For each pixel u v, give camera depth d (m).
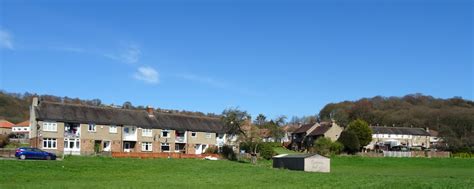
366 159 101.31
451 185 39.44
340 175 52.66
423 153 117.38
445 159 105.88
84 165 57.81
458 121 167.75
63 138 85.62
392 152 115.19
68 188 35.03
